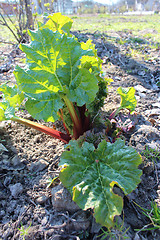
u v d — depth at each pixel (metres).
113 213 1.24
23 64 4.21
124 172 1.49
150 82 3.56
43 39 1.54
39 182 1.80
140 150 2.00
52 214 1.57
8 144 2.14
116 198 1.28
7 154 2.04
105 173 1.52
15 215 1.59
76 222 1.48
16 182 1.81
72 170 1.51
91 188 1.42
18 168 1.91
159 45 5.62
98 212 1.28
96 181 1.48
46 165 1.94
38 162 1.95
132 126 2.15
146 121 2.47
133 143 2.09
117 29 8.45
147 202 1.66
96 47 5.24
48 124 2.46
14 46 5.76
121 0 28.86
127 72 3.90
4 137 2.22
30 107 1.56
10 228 1.51
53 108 1.60
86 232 1.46
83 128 2.05
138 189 1.73
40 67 1.58
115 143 1.64
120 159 1.55
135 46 5.55
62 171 1.48
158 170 1.91
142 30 8.22
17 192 1.72
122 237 1.40
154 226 1.49
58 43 1.54
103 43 5.53
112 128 2.22
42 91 1.60
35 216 1.57
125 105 2.18
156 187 1.78
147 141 2.08
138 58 4.59
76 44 1.58
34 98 1.56
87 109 1.98
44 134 2.30
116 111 2.22
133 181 1.46
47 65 1.58
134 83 3.48
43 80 1.59
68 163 1.53
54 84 1.61
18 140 2.21
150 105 2.86
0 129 2.31
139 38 6.50
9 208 1.63
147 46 5.56
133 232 1.48
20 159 1.98
